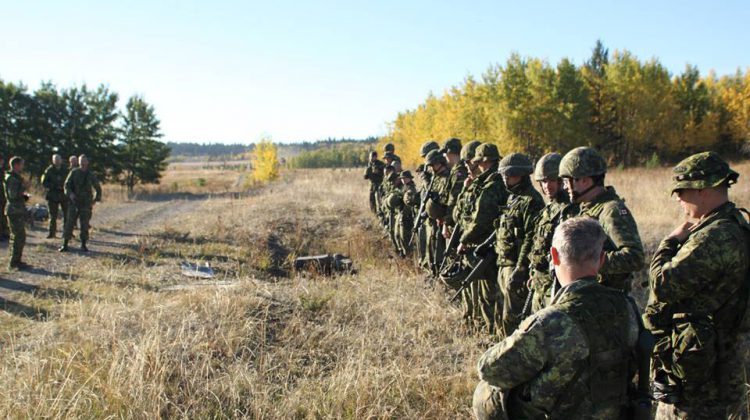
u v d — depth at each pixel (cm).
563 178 364
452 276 567
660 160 4350
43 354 452
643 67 4247
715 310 264
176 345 457
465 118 3475
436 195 734
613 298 207
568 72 3653
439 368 457
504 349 206
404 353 485
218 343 480
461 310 607
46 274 819
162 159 3431
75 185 1025
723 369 267
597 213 337
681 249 270
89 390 390
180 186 3919
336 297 630
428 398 405
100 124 3084
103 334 488
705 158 267
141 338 464
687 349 265
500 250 475
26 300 662
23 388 386
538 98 3522
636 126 4144
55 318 573
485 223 529
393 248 1091
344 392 398
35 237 1196
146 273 807
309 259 938
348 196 1780
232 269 877
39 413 358
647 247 960
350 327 543
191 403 384
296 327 537
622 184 1856
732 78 6234
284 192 2066
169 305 578
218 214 1453
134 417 360
